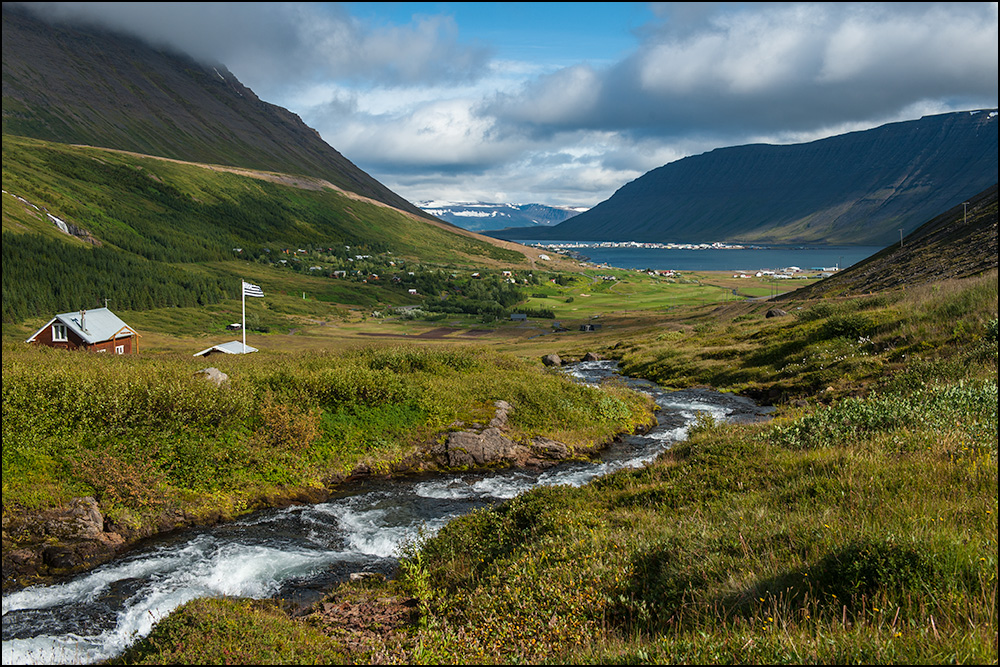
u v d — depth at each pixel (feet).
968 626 14.94
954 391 48.14
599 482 48.91
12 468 49.83
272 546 47.26
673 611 22.03
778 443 47.73
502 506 45.83
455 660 21.74
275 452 62.90
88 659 31.89
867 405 49.70
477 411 81.05
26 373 64.59
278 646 24.73
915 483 28.55
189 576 42.09
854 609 17.62
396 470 67.82
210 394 66.08
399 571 40.16
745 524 27.78
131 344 192.54
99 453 54.24
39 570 43.14
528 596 26.07
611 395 100.01
